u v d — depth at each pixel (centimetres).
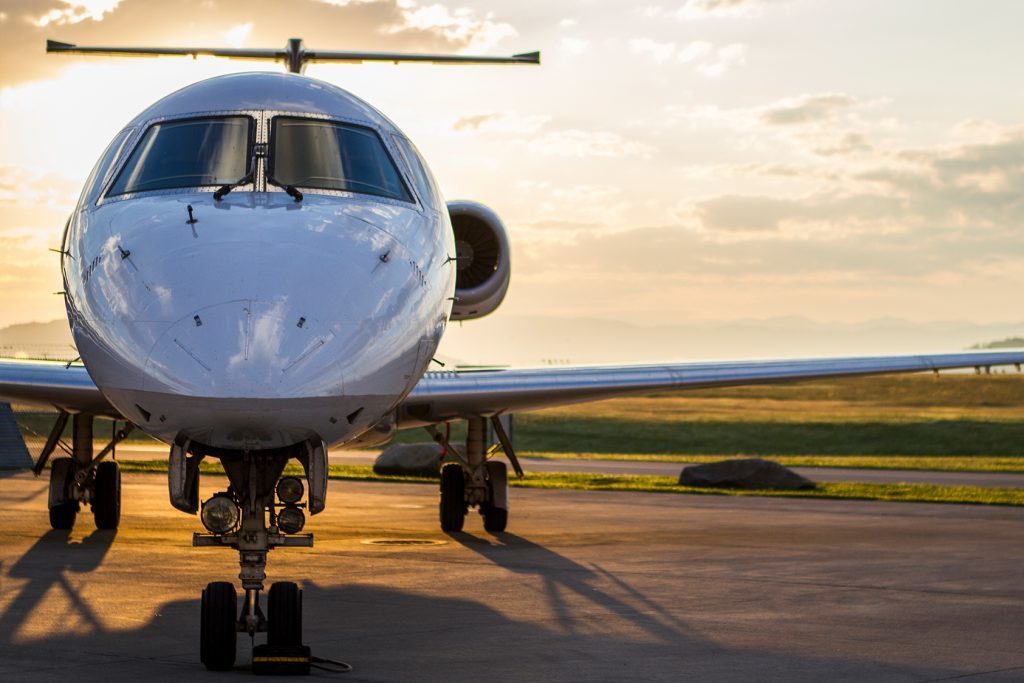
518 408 1672
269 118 1055
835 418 9038
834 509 2242
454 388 1530
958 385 12294
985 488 2795
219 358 802
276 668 841
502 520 1778
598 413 9831
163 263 869
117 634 977
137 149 1051
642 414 9656
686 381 1638
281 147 1034
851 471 3838
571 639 976
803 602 1165
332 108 1090
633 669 865
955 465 4306
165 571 1328
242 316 820
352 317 858
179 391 801
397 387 918
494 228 1678
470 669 862
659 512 2161
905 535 1786
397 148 1101
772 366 1700
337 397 830
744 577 1328
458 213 1666
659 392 1661
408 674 846
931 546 1641
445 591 1220
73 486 1722
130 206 981
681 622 1053
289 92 1089
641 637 985
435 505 2266
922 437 7569
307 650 850
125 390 847
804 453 7088
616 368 1639
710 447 7325
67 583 1236
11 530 1753
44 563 1388
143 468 3366
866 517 2083
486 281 1673
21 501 2286
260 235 892
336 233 926
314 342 825
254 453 893
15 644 932
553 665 877
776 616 1088
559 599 1173
